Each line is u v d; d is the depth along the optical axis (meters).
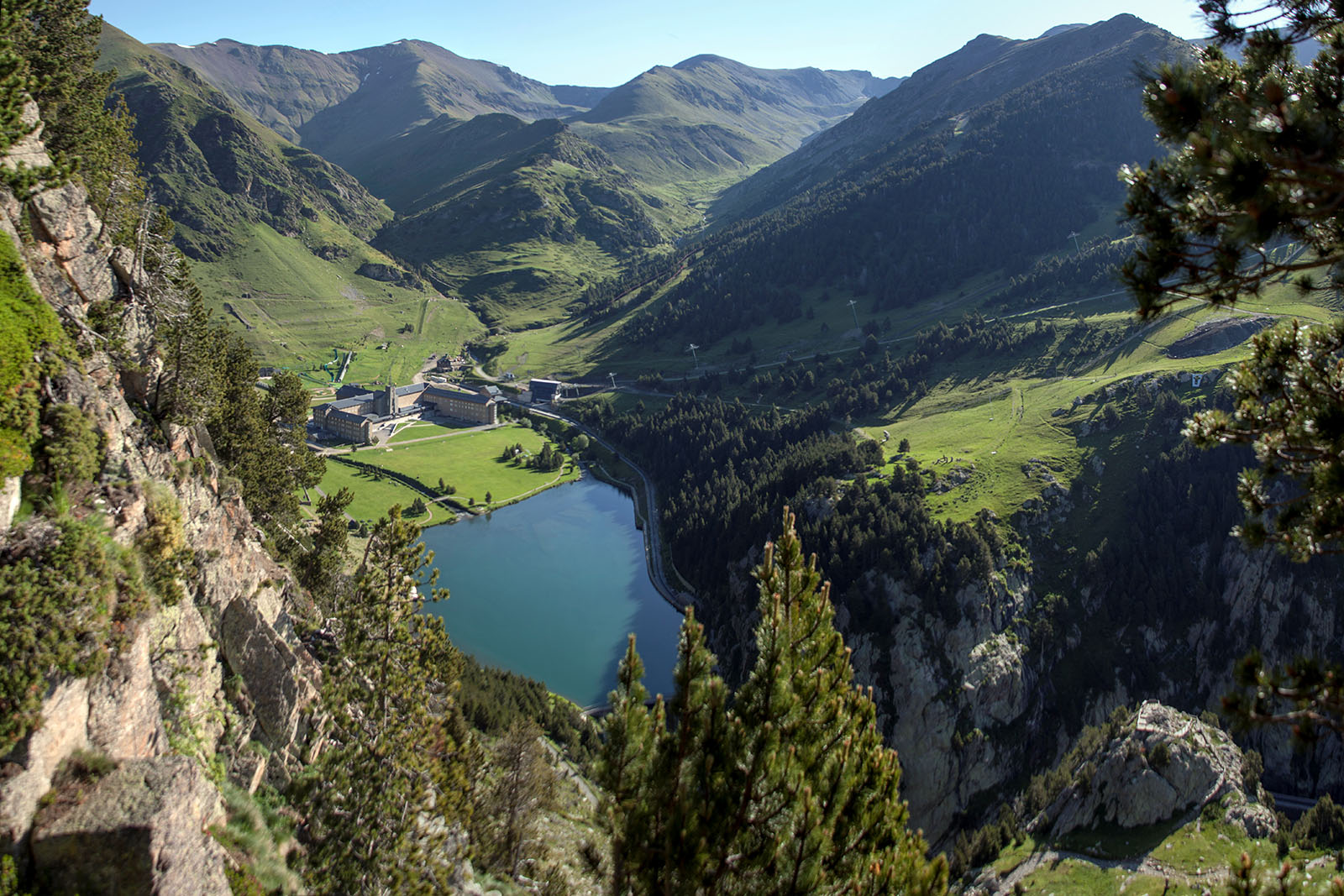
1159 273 16.86
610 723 24.44
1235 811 75.56
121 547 32.62
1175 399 154.50
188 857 26.59
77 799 25.61
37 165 42.06
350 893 38.59
